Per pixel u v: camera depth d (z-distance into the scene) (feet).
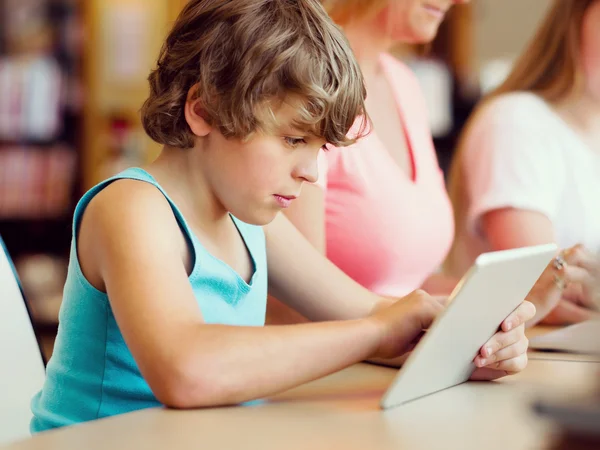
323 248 5.14
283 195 3.35
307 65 3.21
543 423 1.74
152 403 3.43
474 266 2.68
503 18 13.19
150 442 2.34
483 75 13.16
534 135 7.36
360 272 5.54
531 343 4.29
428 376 2.99
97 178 13.60
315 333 3.05
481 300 2.90
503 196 7.25
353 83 3.41
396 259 5.52
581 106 7.45
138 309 2.95
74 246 3.44
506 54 13.19
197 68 3.41
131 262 3.05
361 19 5.79
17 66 13.33
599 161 7.38
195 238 3.49
